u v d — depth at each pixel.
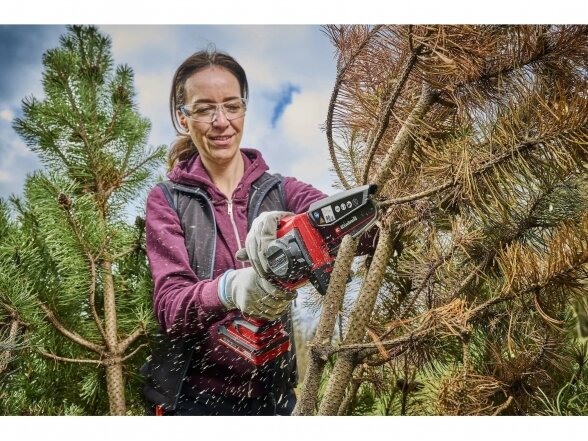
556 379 1.57
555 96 1.22
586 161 1.23
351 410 1.69
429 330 1.21
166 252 1.68
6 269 1.70
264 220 1.25
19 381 1.74
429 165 1.32
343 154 1.60
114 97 2.04
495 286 1.41
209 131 1.84
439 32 1.14
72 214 1.72
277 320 1.54
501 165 1.23
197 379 1.67
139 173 2.02
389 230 1.43
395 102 1.33
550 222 1.41
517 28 1.29
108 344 1.74
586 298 1.59
